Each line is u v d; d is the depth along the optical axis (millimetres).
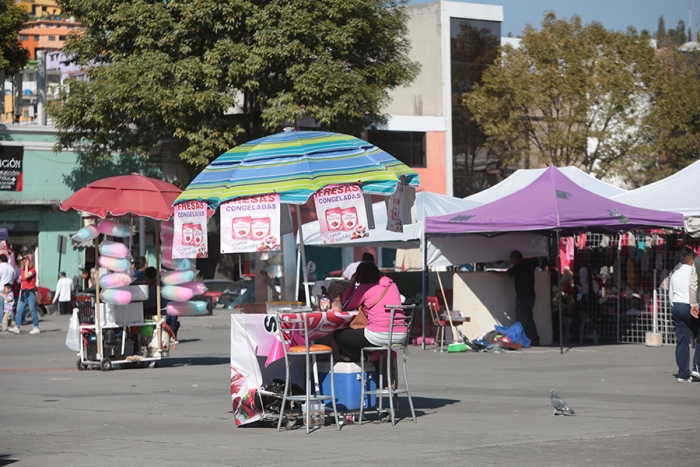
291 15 57375
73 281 64250
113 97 57531
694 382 23703
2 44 76562
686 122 74438
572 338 38719
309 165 17094
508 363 29500
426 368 28094
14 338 44312
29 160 63969
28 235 64500
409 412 18891
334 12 58375
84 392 23031
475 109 75312
